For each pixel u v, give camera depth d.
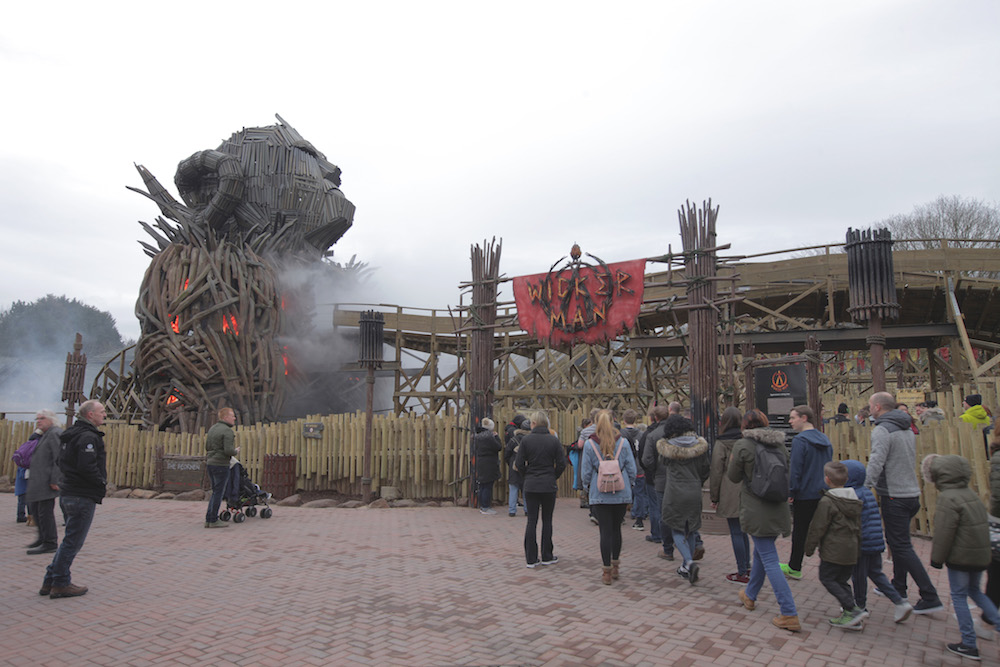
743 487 5.17
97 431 6.04
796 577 6.37
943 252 15.00
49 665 4.19
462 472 12.50
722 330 13.38
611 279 10.48
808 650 4.44
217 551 7.89
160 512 11.27
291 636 4.75
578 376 23.58
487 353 12.28
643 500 9.40
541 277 11.28
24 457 9.65
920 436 8.57
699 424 9.37
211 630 4.89
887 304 8.42
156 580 6.44
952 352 16.41
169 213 21.47
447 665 4.17
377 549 8.04
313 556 7.61
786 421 10.02
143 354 17.88
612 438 6.42
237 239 20.61
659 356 20.73
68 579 5.84
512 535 9.05
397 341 24.34
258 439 14.06
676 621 5.07
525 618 5.16
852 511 4.79
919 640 4.66
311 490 13.56
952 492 4.43
